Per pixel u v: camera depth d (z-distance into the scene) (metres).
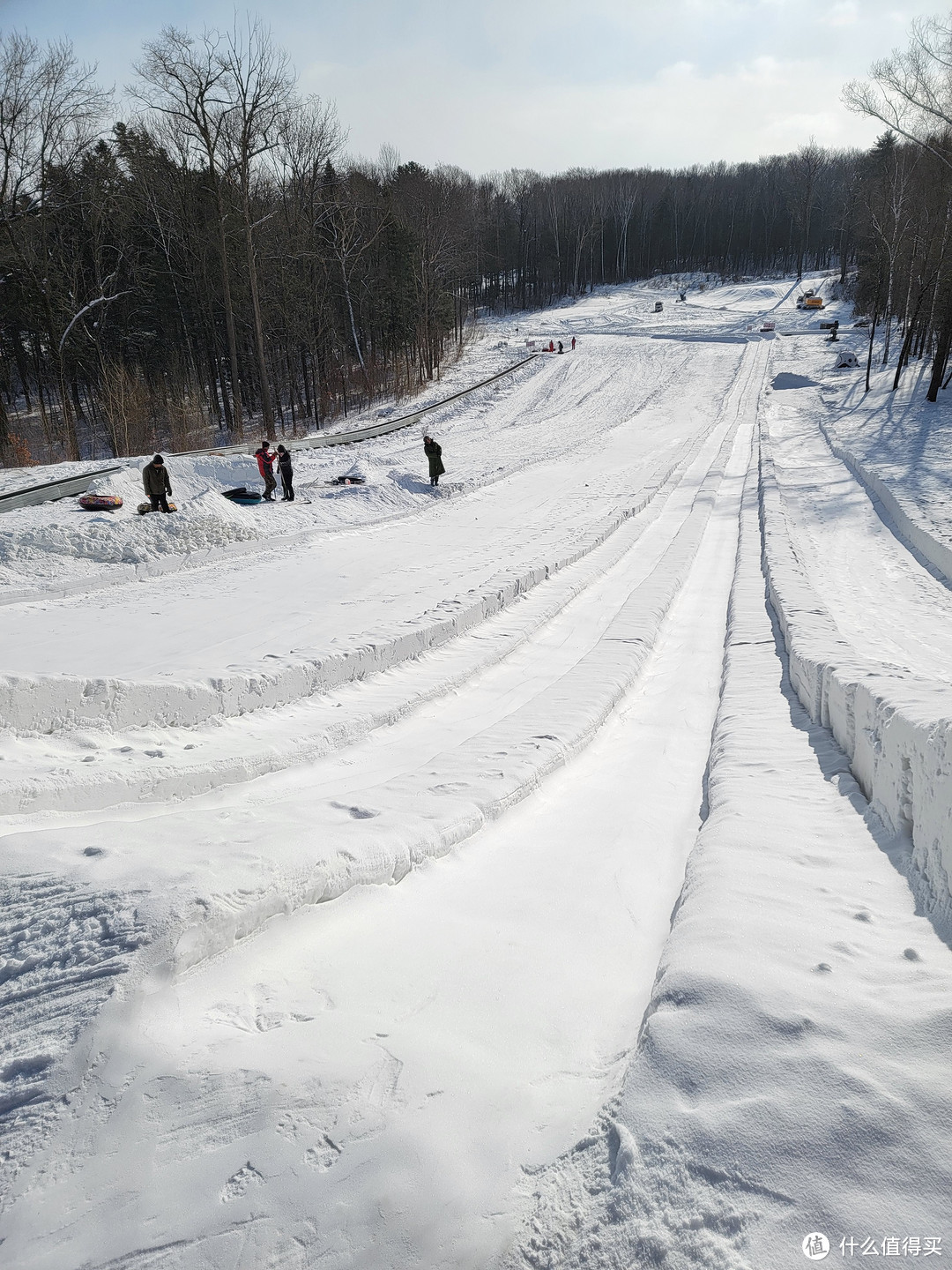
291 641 10.02
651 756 6.60
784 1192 1.61
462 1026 2.60
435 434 38.53
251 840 3.46
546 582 14.40
